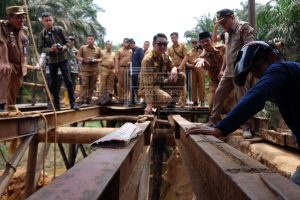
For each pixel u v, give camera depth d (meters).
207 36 6.87
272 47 2.23
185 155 3.95
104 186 1.50
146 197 4.29
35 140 5.40
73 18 25.55
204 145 2.87
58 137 5.57
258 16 14.08
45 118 5.19
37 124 5.26
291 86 2.08
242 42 5.45
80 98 10.88
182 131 4.82
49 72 7.13
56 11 22.80
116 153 2.37
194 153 3.27
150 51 7.50
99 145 2.69
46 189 1.43
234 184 1.64
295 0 12.75
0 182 4.22
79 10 27.53
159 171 7.26
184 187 6.69
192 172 3.20
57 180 1.59
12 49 5.70
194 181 2.94
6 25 5.62
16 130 4.56
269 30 14.11
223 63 6.33
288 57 12.76
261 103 1.97
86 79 10.93
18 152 4.70
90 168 1.85
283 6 13.17
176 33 9.62
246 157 2.27
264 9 13.88
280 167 3.77
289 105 2.15
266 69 2.23
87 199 1.31
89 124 19.70
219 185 2.02
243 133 5.52
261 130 5.51
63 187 1.47
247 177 1.72
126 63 11.35
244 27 5.41
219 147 2.75
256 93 1.97
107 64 12.24
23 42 6.00
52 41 6.97
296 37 12.93
